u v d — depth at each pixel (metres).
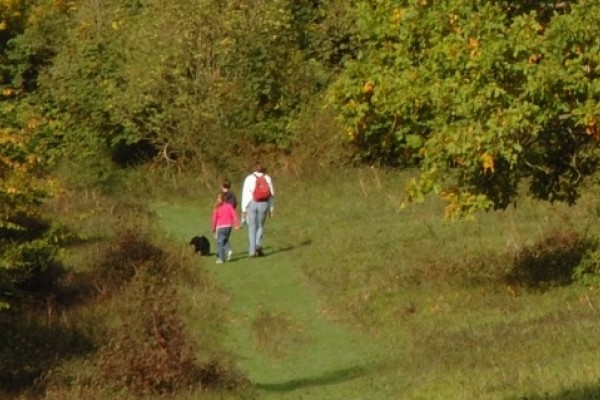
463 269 61.56
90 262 66.12
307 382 47.56
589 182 54.78
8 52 105.69
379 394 41.00
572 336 42.78
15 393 46.75
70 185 89.31
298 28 107.00
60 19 106.25
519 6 51.66
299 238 76.25
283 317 57.75
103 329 55.09
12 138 50.75
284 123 98.56
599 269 56.12
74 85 97.19
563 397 32.47
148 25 98.62
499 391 35.22
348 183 91.44
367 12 56.97
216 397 44.59
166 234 77.12
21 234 54.50
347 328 56.47
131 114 96.69
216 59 98.31
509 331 47.25
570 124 50.53
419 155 57.72
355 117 57.41
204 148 96.69
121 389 45.91
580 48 47.91
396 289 60.09
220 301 61.44
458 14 51.34
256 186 71.69
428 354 46.72
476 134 47.91
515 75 48.25
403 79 53.72
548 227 66.88
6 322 54.78
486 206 51.38
